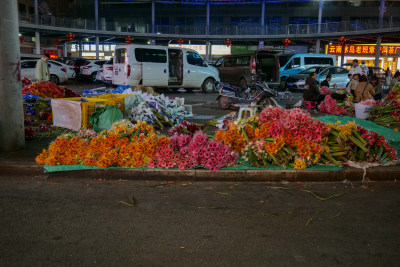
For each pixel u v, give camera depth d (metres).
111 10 47.84
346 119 9.04
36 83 9.48
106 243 3.15
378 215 3.88
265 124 5.30
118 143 5.13
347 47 41.50
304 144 5.17
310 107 12.00
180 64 16.92
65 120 7.64
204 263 2.84
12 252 2.97
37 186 4.68
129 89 9.24
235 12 46.06
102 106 7.34
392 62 40.22
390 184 5.04
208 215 3.81
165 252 3.00
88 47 53.03
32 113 8.93
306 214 3.88
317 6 44.84
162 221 3.63
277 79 18.05
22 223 3.53
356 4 44.22
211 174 5.03
